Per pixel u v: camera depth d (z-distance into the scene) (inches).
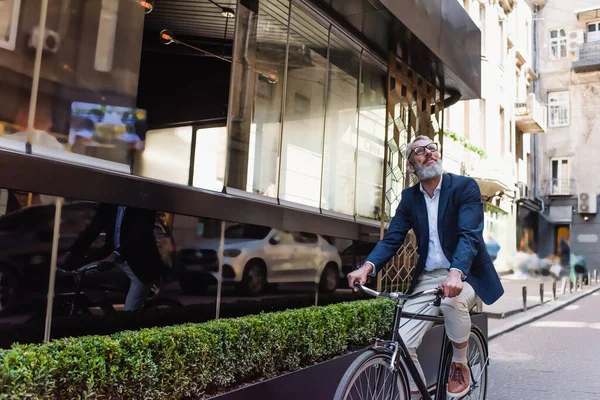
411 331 126.0
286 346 150.8
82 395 95.3
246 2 198.2
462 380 132.7
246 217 167.9
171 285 142.9
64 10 127.9
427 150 125.7
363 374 107.3
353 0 203.2
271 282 180.2
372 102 262.8
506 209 956.6
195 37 309.1
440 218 126.0
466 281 126.6
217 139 264.5
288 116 213.5
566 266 1245.7
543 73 1300.4
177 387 115.1
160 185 137.3
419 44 236.5
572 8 1273.4
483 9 773.9
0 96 114.3
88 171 119.0
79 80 130.4
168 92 295.4
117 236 128.5
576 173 1251.8
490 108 781.3
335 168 236.2
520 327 414.6
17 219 107.7
